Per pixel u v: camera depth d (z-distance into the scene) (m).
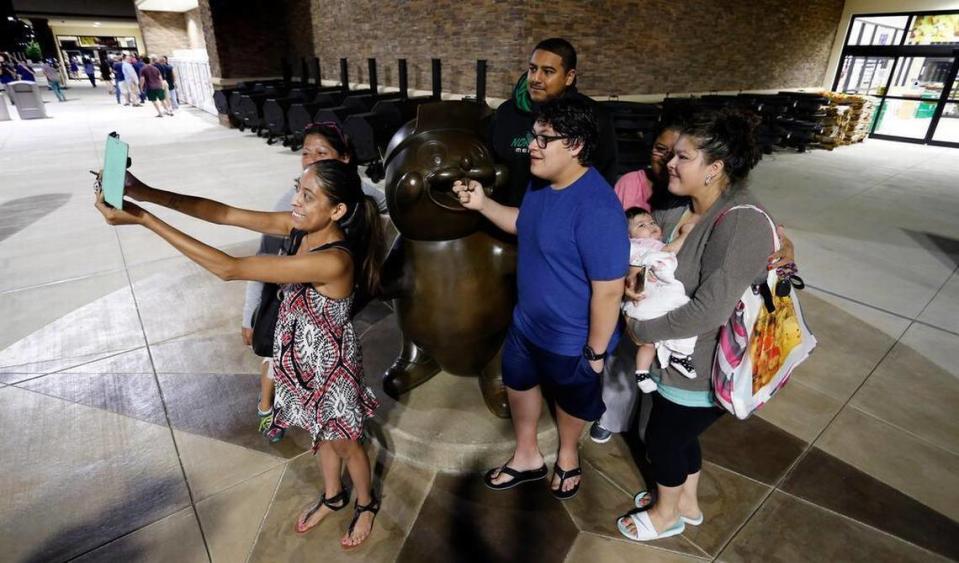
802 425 2.61
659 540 1.95
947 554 1.91
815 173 8.66
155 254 4.73
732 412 1.49
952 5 11.65
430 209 1.89
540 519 2.04
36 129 11.83
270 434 2.43
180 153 9.32
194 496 2.14
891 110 12.77
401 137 1.96
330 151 1.98
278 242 2.24
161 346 3.27
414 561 1.86
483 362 2.38
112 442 2.44
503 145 2.26
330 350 1.64
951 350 3.34
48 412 2.64
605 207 1.49
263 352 2.03
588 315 1.68
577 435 2.05
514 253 2.15
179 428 2.54
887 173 8.76
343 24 11.66
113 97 21.19
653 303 1.51
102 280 4.20
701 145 1.39
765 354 1.46
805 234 5.56
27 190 6.68
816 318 3.74
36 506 2.07
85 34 41.91
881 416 2.69
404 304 2.19
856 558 1.89
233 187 7.00
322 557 1.88
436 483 2.22
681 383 1.59
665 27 9.45
